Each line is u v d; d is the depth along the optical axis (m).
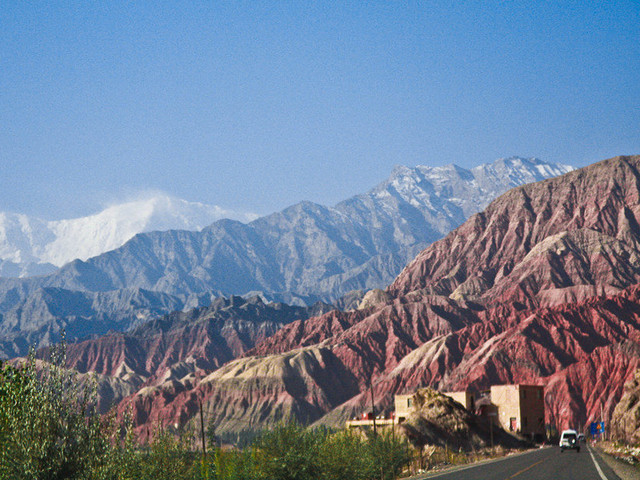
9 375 27.05
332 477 56.16
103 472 26.59
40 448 25.55
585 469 54.03
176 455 46.12
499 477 48.41
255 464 58.53
